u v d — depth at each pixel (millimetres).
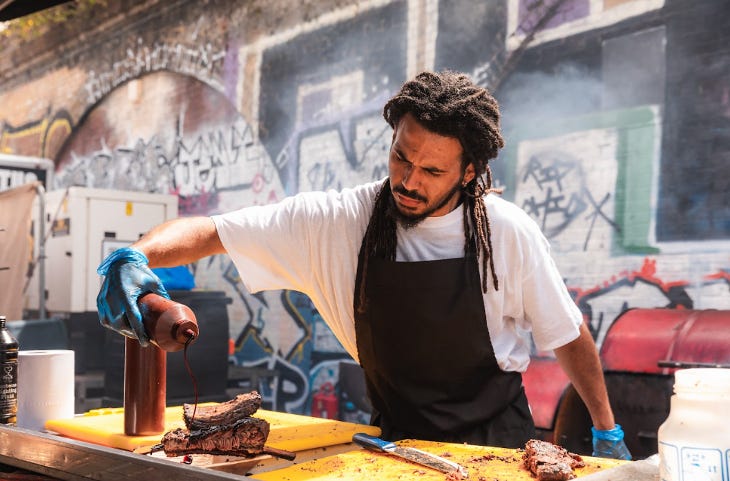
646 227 3975
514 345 1783
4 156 5898
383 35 5320
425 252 1727
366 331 1744
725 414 905
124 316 1307
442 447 1464
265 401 5969
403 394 1728
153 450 1382
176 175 6980
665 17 3922
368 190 1808
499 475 1233
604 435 1851
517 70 4539
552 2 4391
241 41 6375
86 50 7980
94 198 4992
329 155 5680
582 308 4211
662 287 3906
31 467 1404
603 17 4164
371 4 5406
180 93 6938
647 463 1188
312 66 5812
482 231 1683
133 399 1511
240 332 6223
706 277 3748
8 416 1619
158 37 7137
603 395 1855
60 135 8375
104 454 1216
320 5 5758
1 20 2105
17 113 9078
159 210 5293
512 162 4543
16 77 9062
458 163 1574
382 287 1703
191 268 6680
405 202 1602
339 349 5477
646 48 3994
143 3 7273
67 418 1731
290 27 5977
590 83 4211
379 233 1719
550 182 4371
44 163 6105
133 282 1336
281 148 6039
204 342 4188
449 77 1613
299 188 5910
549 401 3002
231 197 6449
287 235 1771
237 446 1331
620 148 4086
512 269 1708
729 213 3680
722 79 3719
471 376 1718
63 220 5027
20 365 1712
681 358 2742
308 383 5672
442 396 1717
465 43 4816
